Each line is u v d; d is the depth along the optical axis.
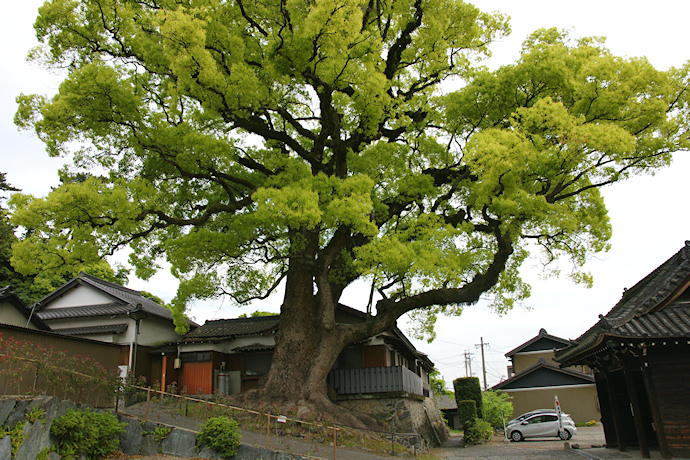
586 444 17.19
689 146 13.45
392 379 17.56
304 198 12.38
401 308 16.05
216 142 13.48
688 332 9.86
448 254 13.88
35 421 9.66
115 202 12.16
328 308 15.98
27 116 13.35
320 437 13.10
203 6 13.49
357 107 14.57
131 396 13.18
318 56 13.55
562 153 12.36
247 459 11.20
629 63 13.49
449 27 16.91
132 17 14.59
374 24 17.14
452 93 16.47
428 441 19.70
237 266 16.91
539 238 16.53
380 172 16.94
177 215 17.20
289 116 16.44
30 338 12.73
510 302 17.36
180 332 17.28
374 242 13.27
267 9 15.34
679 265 11.62
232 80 13.38
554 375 31.62
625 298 14.42
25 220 11.38
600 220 16.23
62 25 13.78
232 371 21.30
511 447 18.33
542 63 14.34
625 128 13.94
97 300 22.59
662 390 10.42
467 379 26.16
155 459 11.09
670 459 10.00
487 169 12.33
